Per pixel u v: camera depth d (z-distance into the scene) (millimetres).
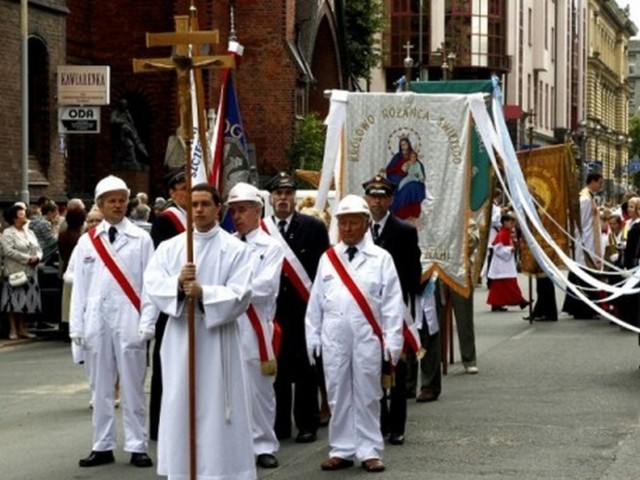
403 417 13680
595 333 25344
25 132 31000
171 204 15820
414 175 17312
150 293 10375
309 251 14211
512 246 31188
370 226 13922
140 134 47031
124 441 13953
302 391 14070
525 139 89938
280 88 50781
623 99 152500
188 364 10297
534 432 14328
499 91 19094
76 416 15891
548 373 19188
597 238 28172
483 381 18375
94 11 46656
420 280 14180
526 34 96750
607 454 13086
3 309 24438
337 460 12500
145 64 10344
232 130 15547
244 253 10508
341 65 62656
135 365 12859
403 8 84562
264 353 12508
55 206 28391
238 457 10344
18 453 13547
